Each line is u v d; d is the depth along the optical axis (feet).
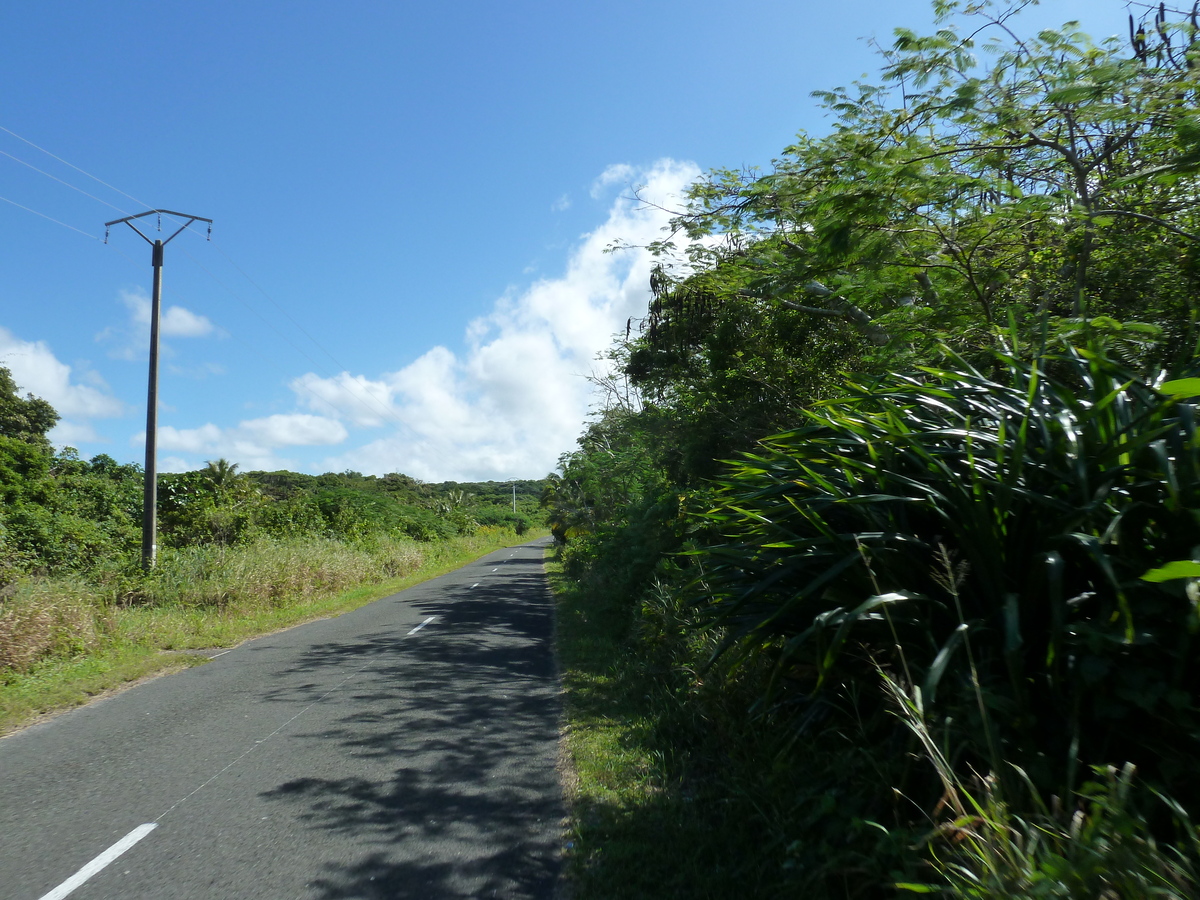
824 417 13.73
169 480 78.07
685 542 30.22
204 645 37.83
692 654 21.62
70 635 33.06
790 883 11.55
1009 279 21.71
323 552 68.54
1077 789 9.37
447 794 17.01
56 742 21.30
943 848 9.20
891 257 21.40
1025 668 10.74
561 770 18.74
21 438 102.32
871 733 12.18
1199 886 7.33
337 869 13.26
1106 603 9.77
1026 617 10.75
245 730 22.26
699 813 15.51
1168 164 17.22
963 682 10.44
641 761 18.86
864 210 20.48
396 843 14.37
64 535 55.26
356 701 25.82
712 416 38.81
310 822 15.37
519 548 189.16
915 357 21.27
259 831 14.90
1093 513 9.93
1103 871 7.25
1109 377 11.28
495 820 15.53
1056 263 21.88
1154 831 8.76
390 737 21.49
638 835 14.53
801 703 14.92
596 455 58.65
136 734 21.98
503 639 40.16
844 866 10.84
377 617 49.88
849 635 12.23
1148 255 19.27
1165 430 9.82
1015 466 10.36
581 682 28.63
